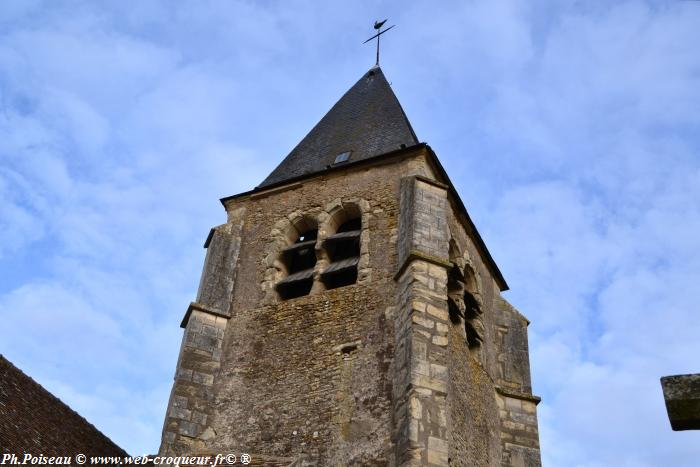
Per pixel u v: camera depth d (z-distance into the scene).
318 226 18.09
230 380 15.87
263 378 15.60
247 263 18.16
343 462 13.52
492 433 16.33
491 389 17.16
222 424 15.16
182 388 15.52
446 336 14.41
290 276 17.66
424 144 18.11
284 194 19.30
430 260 15.48
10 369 14.66
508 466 16.19
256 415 15.02
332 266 17.23
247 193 19.61
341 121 22.47
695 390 6.73
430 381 13.62
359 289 16.19
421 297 14.82
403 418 13.24
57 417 14.99
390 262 16.34
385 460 13.15
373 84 24.19
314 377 15.12
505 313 19.09
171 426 14.91
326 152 20.86
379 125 21.19
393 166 18.36
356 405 14.25
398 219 17.08
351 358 15.08
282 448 14.27
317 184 18.98
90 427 15.87
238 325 16.88
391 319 15.26
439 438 12.95
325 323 15.96
